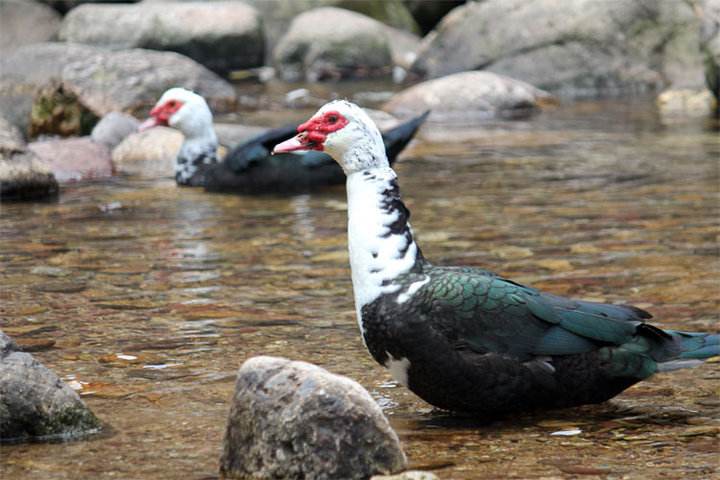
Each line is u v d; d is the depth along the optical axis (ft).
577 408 27.66
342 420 22.85
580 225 47.11
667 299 36.24
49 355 31.68
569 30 99.45
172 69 85.97
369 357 31.50
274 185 56.95
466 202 52.37
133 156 67.05
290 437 22.79
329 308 36.24
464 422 26.71
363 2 118.42
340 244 45.16
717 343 27.04
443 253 42.80
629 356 26.61
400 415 27.27
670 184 55.16
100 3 112.88
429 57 104.68
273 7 115.44
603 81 98.12
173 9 105.60
